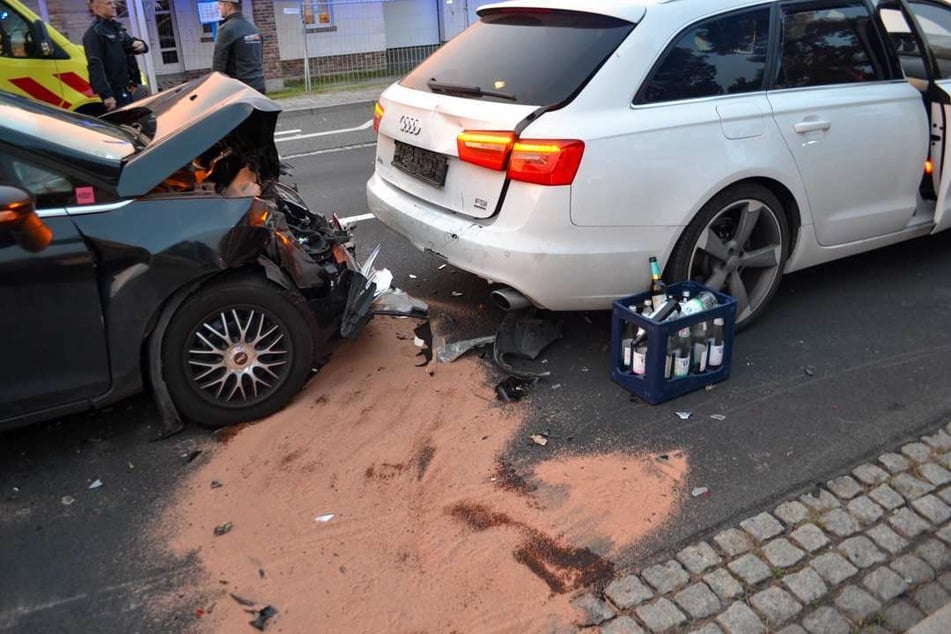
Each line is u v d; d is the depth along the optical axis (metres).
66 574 2.88
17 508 3.22
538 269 3.65
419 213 4.16
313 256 3.95
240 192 3.79
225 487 3.31
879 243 4.80
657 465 3.36
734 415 3.69
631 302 3.87
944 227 5.01
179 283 3.35
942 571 2.82
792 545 2.92
